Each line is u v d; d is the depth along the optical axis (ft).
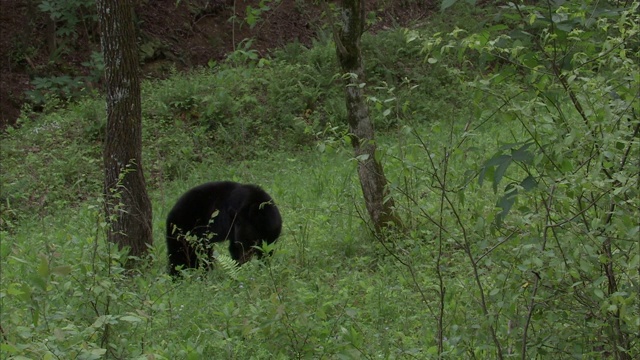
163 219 38.29
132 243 29.30
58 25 69.72
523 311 13.48
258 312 14.07
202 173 49.70
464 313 13.87
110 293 15.20
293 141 54.60
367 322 20.98
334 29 28.35
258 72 60.34
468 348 13.46
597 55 12.47
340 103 58.03
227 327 17.78
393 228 28.86
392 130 53.26
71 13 64.23
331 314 16.83
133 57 29.27
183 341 18.31
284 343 13.57
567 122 12.24
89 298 15.01
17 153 52.60
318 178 41.29
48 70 65.87
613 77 13.06
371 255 28.63
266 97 58.59
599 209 12.82
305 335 13.71
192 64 70.59
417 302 21.61
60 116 57.67
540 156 11.52
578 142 11.85
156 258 26.50
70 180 48.93
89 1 63.62
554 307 12.84
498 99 12.90
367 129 29.30
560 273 11.62
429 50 13.44
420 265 23.27
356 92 29.01
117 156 29.32
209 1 75.41
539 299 12.38
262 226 26.96
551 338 12.69
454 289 20.35
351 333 13.48
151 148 52.31
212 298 22.56
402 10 76.18
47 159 51.52
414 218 28.63
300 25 75.77
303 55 63.93
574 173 11.95
